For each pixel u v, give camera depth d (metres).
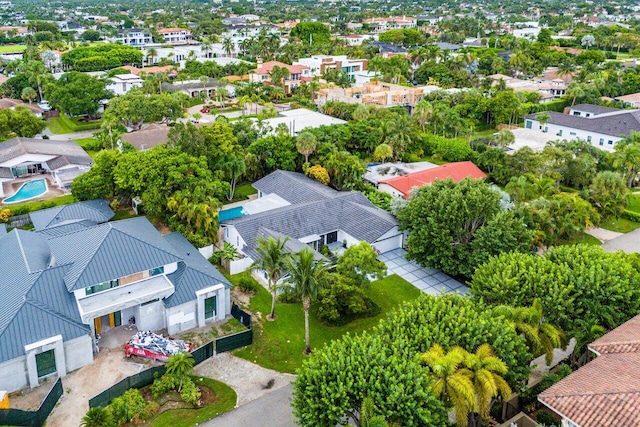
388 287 59.66
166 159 67.81
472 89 138.62
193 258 57.25
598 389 31.06
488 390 33.62
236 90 152.62
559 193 74.81
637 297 43.75
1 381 41.69
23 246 53.19
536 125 127.56
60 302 46.59
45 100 138.75
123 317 51.12
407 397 32.53
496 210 58.16
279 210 67.81
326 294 52.31
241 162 79.69
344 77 158.75
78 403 41.81
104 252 50.06
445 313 39.62
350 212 69.75
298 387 35.81
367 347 36.72
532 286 44.31
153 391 42.84
